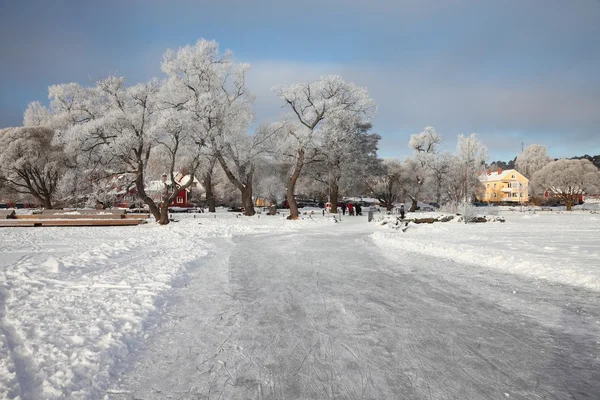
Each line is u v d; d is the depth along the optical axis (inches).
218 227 971.9
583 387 148.2
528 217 1455.5
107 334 191.6
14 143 1584.6
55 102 1717.5
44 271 341.7
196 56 1250.0
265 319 235.0
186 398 140.9
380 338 201.9
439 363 170.6
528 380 154.0
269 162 1759.4
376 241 659.4
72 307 235.3
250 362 172.9
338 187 1974.7
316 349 187.8
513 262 395.2
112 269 367.2
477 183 2319.1
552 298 276.5
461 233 768.3
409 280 343.9
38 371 152.0
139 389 147.3
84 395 138.7
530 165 3784.5
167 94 1259.8
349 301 275.1
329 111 1309.1
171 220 1204.5
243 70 1346.0
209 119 1214.9
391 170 2455.7
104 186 1400.1
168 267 383.2
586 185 2260.1
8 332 189.2
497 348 187.2
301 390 146.9
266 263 441.4
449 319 232.7
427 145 2433.6
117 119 1110.4
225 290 309.7
